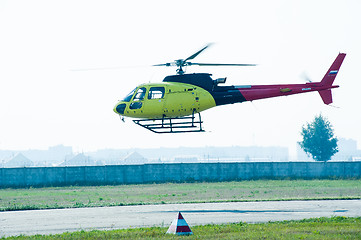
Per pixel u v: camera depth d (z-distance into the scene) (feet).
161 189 285.64
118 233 110.01
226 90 182.19
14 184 320.09
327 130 609.83
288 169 368.07
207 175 354.13
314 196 222.48
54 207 181.98
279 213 153.58
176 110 177.47
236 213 154.10
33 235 111.75
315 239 97.76
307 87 188.44
